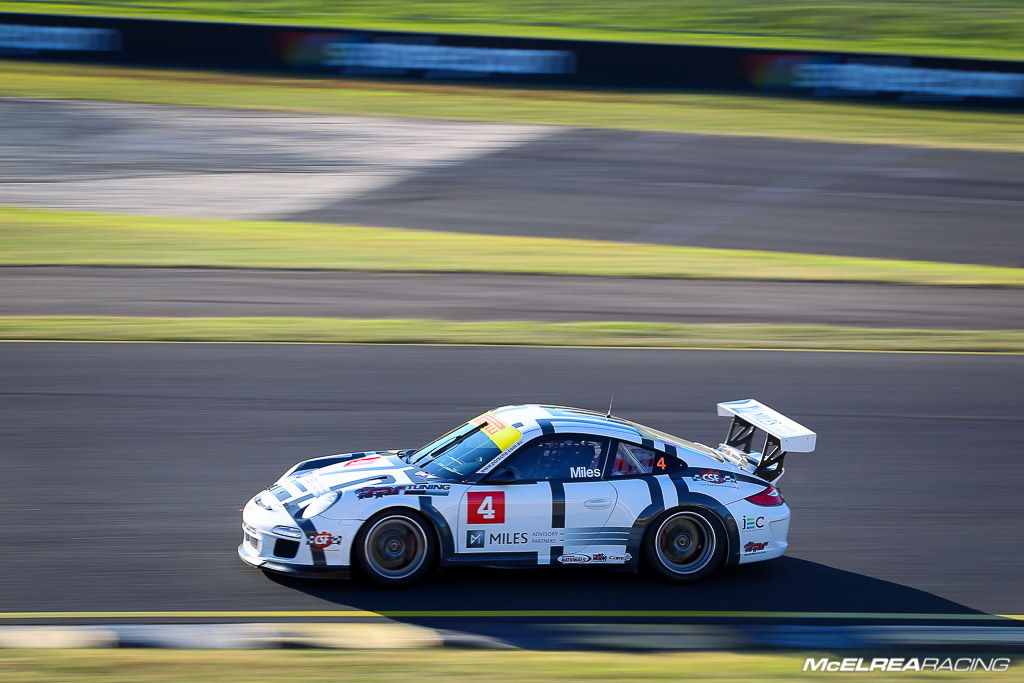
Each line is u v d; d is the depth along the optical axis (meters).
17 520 31.33
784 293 65.44
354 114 114.50
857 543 31.83
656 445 29.08
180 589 26.98
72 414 41.69
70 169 92.88
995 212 87.88
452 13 166.12
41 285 62.28
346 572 26.94
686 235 79.38
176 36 131.38
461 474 27.97
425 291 63.41
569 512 27.61
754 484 29.25
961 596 28.31
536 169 97.00
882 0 179.62
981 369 51.84
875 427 43.09
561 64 129.00
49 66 128.75
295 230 77.56
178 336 52.94
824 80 126.06
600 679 21.36
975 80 122.69
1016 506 35.19
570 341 54.25
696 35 148.75
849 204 89.06
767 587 28.48
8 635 23.78
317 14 161.12
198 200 85.50
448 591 27.30
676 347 53.94
